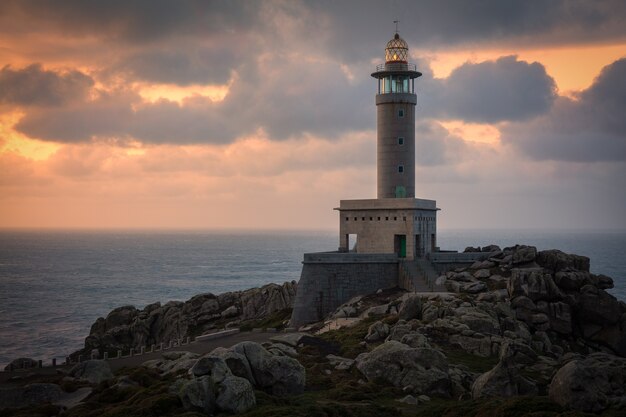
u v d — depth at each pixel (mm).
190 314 124188
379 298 99125
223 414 54688
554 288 88375
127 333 122438
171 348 84938
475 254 104875
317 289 102250
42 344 148750
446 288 96438
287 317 112438
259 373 60781
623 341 88062
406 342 71500
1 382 67062
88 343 121625
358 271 103375
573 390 54406
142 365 71500
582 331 89500
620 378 57094
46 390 60750
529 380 62844
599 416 52781
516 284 88688
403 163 116812
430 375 64000
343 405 58062
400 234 108062
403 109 117062
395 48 120312
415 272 102062
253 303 124938
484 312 82562
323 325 93062
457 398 62719
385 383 65250
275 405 57000
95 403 58000
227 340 91188
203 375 57562
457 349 75750
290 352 74312
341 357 73500
